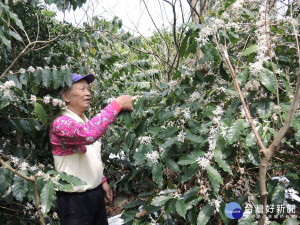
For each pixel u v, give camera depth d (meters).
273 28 1.29
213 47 1.20
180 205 1.12
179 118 1.26
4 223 1.47
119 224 2.03
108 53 2.23
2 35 1.21
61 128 1.24
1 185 1.08
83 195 1.38
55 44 1.92
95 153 1.47
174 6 1.61
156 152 1.20
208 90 1.35
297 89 0.80
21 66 1.81
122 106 1.23
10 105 1.54
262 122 1.12
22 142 1.69
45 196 1.01
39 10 1.90
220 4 1.58
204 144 1.18
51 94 1.88
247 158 1.23
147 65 2.30
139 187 1.98
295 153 1.39
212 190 1.15
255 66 1.03
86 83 1.47
